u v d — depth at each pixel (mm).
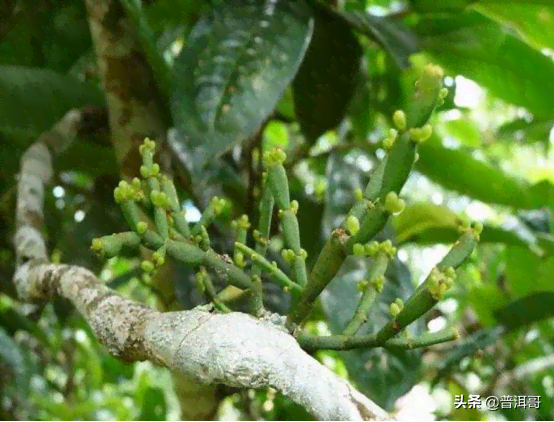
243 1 606
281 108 910
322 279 390
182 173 726
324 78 730
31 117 714
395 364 597
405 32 687
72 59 835
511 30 790
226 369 366
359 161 889
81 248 883
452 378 913
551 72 806
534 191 919
